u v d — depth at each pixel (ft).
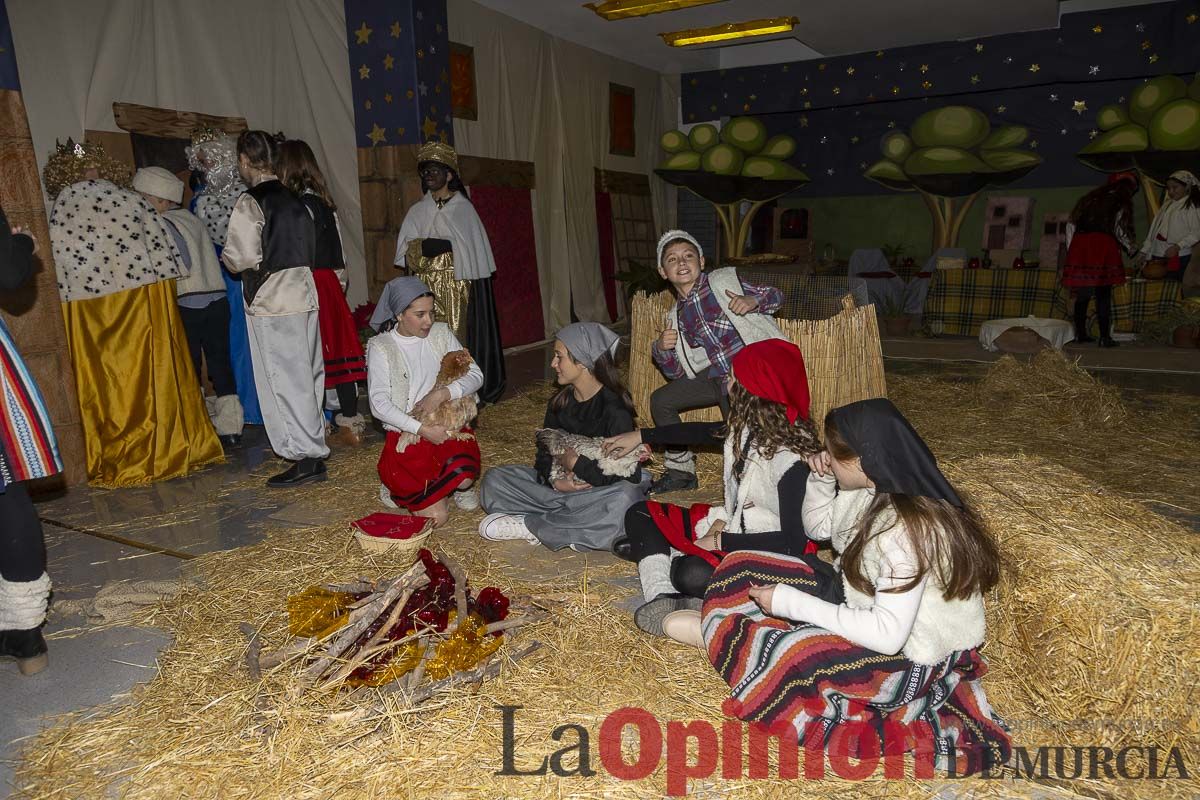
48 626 10.13
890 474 6.53
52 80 17.72
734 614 7.88
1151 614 7.09
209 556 12.00
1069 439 17.88
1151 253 29.81
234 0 21.72
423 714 7.86
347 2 24.98
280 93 23.36
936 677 7.05
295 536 12.69
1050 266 39.29
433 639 8.87
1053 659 7.63
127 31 19.11
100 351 15.33
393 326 13.80
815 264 42.50
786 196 44.62
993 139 39.22
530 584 10.82
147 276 15.46
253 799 6.83
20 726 8.02
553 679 8.47
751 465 8.83
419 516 12.75
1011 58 37.04
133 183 16.60
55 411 15.11
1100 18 35.12
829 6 32.17
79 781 7.16
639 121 41.52
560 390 12.73
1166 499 14.02
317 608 9.43
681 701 8.11
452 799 6.82
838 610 6.99
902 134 40.86
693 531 9.97
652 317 18.03
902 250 42.73
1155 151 34.32
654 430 11.39
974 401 21.45
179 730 7.75
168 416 15.99
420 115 25.08
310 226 15.38
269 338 14.99
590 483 11.94
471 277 20.90
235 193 18.37
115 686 8.73
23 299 14.52
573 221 36.29
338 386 18.08
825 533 8.41
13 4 16.94
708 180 41.81
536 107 33.55
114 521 13.69
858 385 16.26
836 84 40.73
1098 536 8.57
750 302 13.17
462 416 12.86
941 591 6.75
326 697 8.03
